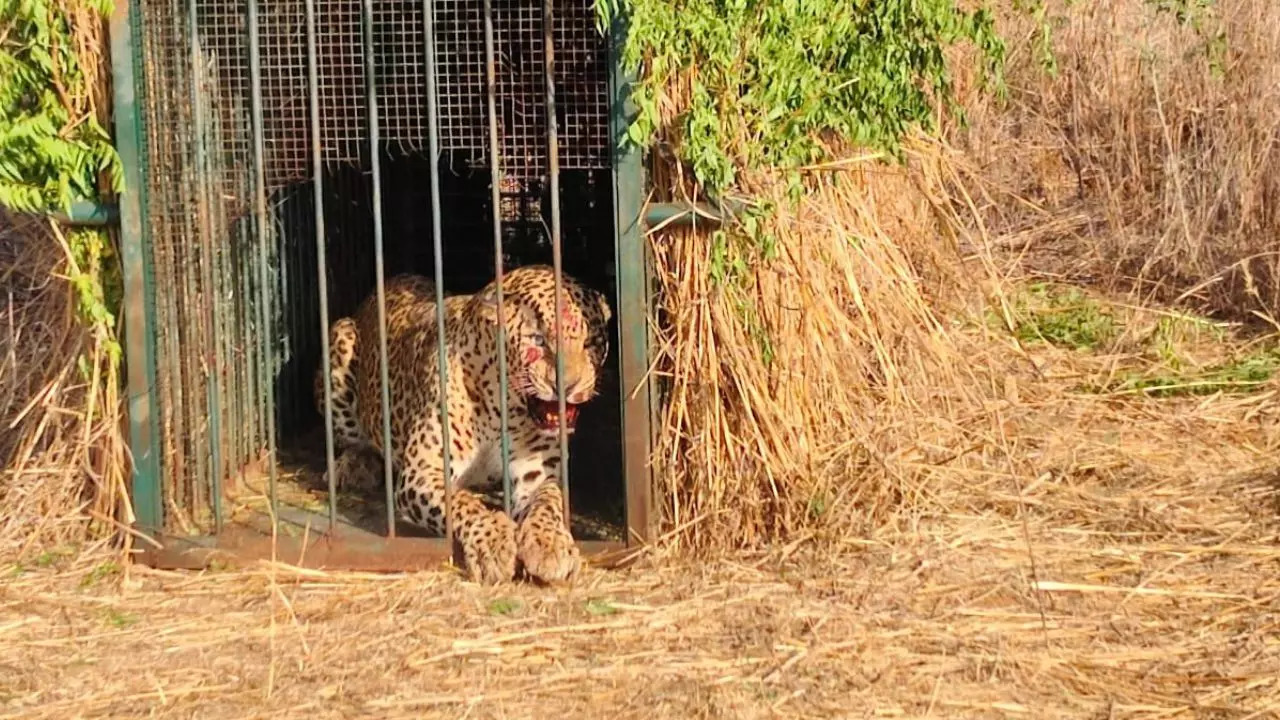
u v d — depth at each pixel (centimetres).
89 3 546
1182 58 1009
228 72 632
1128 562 559
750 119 567
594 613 526
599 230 855
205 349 630
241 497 671
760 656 488
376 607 541
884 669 477
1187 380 757
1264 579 541
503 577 557
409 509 611
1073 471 648
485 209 890
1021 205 1034
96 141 572
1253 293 834
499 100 593
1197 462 662
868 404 632
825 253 625
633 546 572
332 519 587
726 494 580
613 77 546
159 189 585
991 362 755
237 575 575
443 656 496
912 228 781
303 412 777
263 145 639
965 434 671
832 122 582
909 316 683
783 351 584
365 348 714
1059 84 1073
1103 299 908
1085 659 482
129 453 586
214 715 459
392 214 885
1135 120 1020
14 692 478
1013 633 504
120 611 544
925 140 788
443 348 571
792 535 578
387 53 627
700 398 574
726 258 568
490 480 636
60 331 624
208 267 627
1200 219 916
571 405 600
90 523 605
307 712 459
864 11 588
